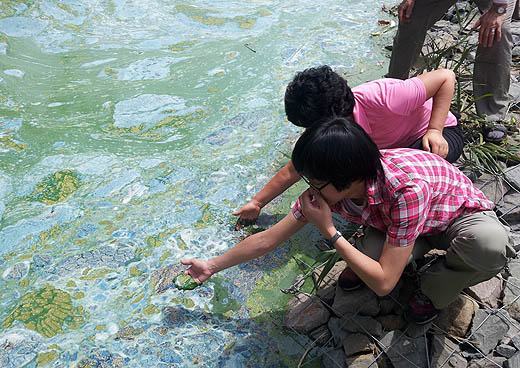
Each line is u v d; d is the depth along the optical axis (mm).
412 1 2951
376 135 2270
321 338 2178
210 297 2393
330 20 4742
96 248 2611
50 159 3135
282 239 2148
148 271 2504
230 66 4039
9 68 3912
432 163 1914
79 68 3998
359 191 1815
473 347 2051
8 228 2699
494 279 2285
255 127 3428
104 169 3076
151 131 3391
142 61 4102
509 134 3131
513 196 2699
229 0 5098
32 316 2289
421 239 2078
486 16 2775
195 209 2834
